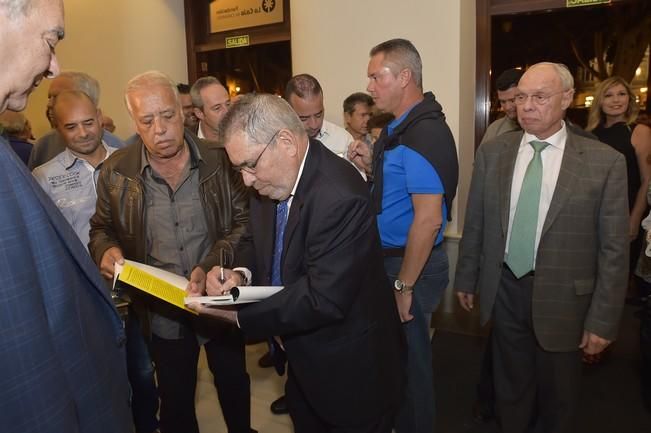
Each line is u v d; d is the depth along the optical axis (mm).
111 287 1572
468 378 2562
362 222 1133
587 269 1583
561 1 3039
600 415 2188
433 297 1777
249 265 1531
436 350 2893
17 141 2598
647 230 1812
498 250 1728
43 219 716
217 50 4117
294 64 3367
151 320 1676
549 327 1610
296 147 1142
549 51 3508
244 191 1697
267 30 3906
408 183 1594
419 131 1584
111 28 3670
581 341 1635
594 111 3078
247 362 2811
